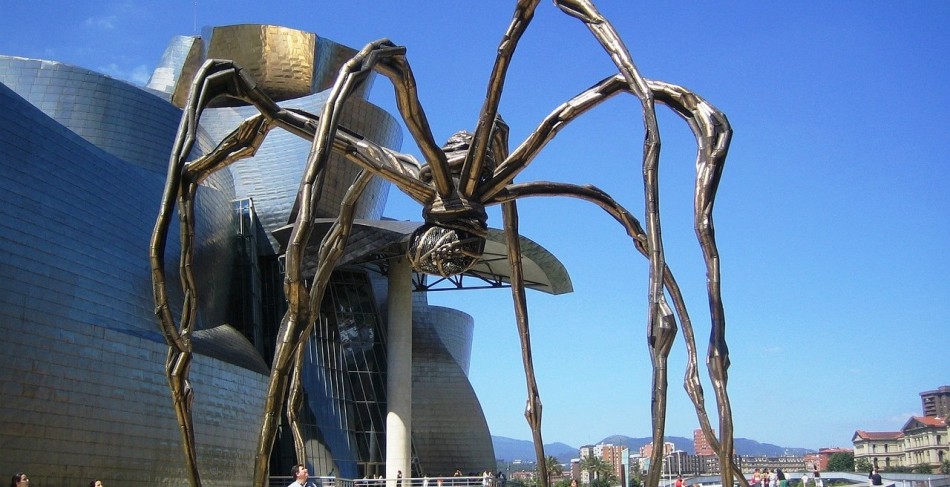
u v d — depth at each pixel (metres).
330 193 47.09
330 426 43.50
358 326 47.12
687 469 92.75
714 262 9.13
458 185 10.66
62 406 26.81
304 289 8.73
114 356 29.08
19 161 27.55
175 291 35.03
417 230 10.96
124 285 31.38
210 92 9.94
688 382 10.18
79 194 30.19
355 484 40.47
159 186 35.72
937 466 103.81
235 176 49.06
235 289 46.31
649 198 8.69
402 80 9.82
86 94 40.84
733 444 8.73
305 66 55.47
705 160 9.45
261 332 46.19
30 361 26.03
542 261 42.00
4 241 26.09
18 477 13.84
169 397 31.11
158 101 43.28
